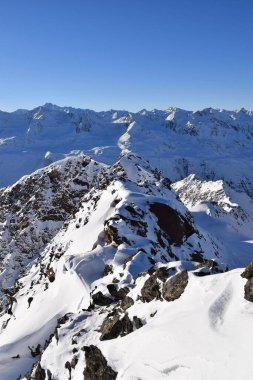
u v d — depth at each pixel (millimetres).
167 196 72312
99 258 41125
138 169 97375
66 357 22203
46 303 42094
